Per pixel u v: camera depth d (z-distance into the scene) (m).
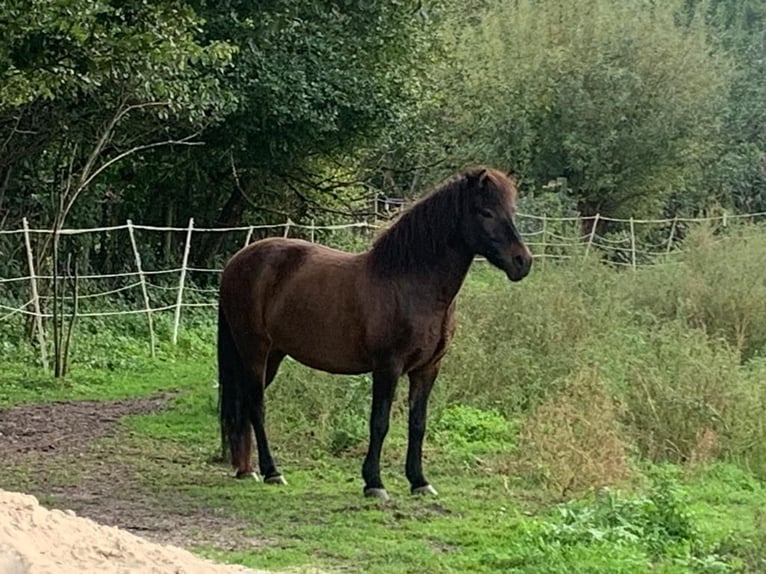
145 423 13.16
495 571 7.42
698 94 32.56
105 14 13.16
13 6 11.30
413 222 9.48
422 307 9.47
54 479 10.37
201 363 18.45
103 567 5.52
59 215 16.67
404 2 20.36
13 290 18.92
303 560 7.66
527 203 27.67
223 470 10.91
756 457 11.41
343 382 12.66
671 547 7.97
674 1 34.62
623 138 31.69
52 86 13.19
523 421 12.17
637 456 11.30
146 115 18.48
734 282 16.55
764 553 7.52
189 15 13.05
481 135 31.64
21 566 5.27
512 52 32.69
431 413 12.41
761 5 51.16
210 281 23.70
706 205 36.00
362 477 10.42
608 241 25.86
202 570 5.86
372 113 21.92
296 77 20.42
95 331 18.95
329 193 24.41
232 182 23.59
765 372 12.82
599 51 32.28
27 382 15.80
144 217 23.23
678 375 12.12
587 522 8.28
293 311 9.97
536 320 14.00
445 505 9.39
